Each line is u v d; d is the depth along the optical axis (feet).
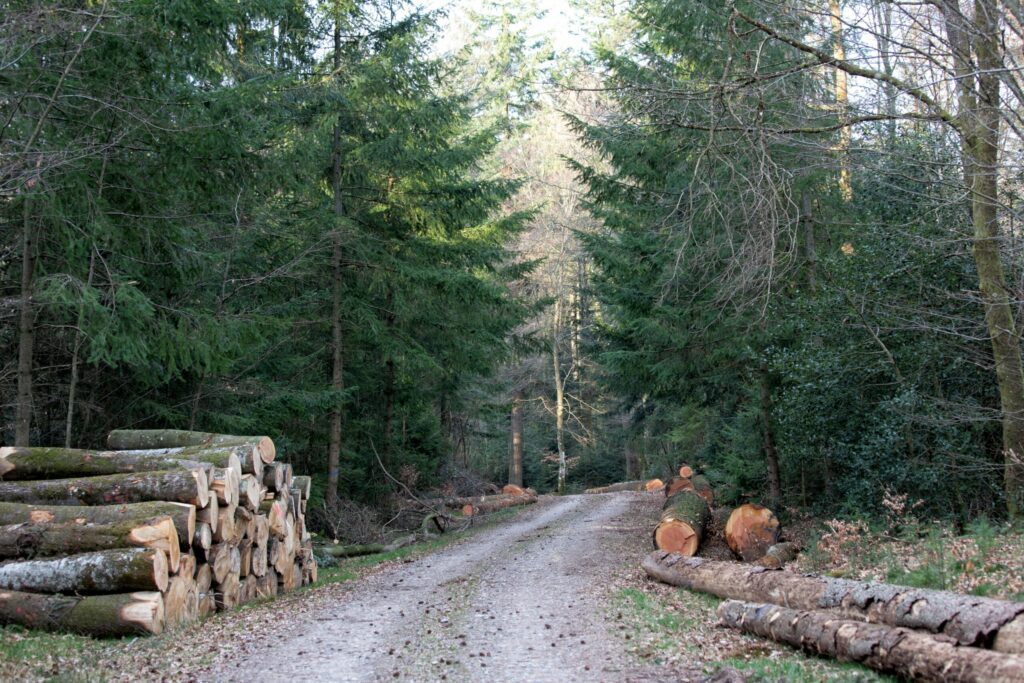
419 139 62.54
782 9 30.27
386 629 27.20
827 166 32.55
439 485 89.25
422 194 65.26
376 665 21.89
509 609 30.40
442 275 62.13
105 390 47.01
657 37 48.21
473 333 72.33
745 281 35.37
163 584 26.86
